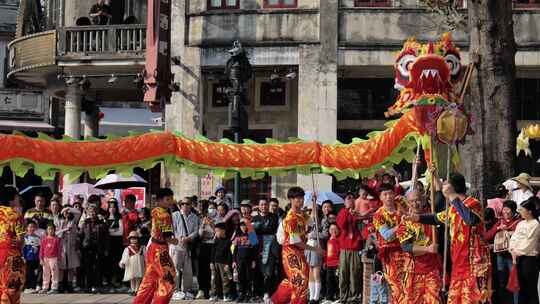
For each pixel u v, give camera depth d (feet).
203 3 80.64
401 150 42.32
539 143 83.10
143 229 58.49
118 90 92.53
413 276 35.12
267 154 42.47
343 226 51.70
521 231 43.34
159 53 76.07
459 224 32.76
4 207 35.65
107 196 75.46
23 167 40.96
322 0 78.23
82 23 84.43
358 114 87.51
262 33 79.20
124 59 79.82
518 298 43.91
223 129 86.84
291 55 78.79
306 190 77.92
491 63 49.16
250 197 82.89
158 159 42.06
